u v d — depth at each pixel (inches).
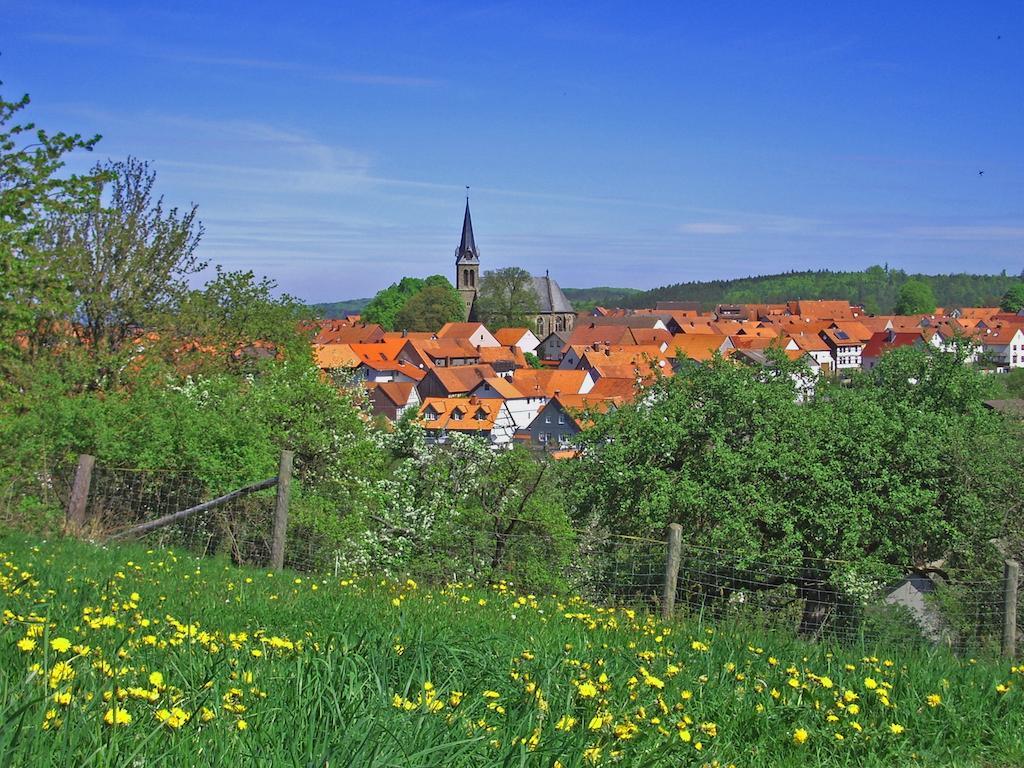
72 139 733.3
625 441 940.0
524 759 154.7
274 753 142.1
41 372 763.4
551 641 271.0
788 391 944.9
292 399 802.2
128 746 137.6
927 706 237.8
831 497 836.6
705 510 862.5
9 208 692.7
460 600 357.4
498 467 1041.5
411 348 5349.4
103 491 609.6
